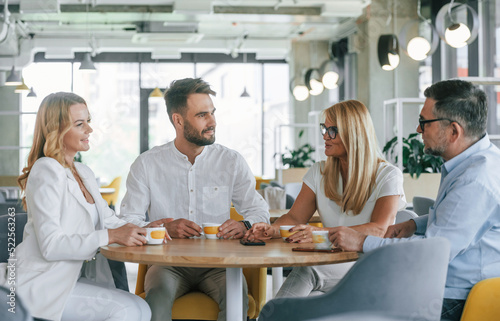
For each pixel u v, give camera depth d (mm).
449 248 1471
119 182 8945
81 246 1725
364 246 1661
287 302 1501
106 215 2121
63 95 1874
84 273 1990
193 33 9992
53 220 1743
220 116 11867
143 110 11625
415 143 5316
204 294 2127
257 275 2213
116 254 1655
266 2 8969
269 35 11336
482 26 6539
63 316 1742
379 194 2047
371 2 8727
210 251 1658
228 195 2363
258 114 12055
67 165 1872
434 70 8047
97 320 1749
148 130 11633
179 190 2330
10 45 9969
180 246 1789
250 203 2375
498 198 1635
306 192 2244
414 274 1409
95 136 11383
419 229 1955
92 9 8977
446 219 1641
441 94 1748
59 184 1777
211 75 11875
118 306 1750
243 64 11977
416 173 4891
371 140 2088
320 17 9344
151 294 1985
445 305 1700
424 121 1790
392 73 8680
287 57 11898
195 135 2258
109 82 11492
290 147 11922
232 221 2066
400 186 2037
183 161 2328
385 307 1406
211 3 8664
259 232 1955
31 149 1870
